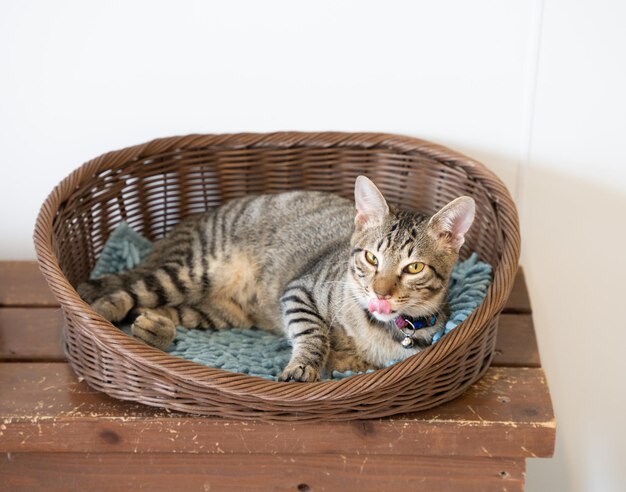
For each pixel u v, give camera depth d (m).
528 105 1.12
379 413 0.89
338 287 1.01
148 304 1.07
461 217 0.97
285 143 1.13
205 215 1.12
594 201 1.16
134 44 1.12
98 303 1.04
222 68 1.13
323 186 1.17
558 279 1.21
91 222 1.12
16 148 1.17
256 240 1.11
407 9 1.09
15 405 0.92
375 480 0.93
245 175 1.16
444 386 0.91
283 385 0.86
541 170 1.16
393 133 1.16
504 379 0.95
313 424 0.90
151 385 0.90
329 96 1.15
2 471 0.95
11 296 1.09
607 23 1.08
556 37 1.09
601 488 1.28
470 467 0.92
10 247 1.24
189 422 0.90
